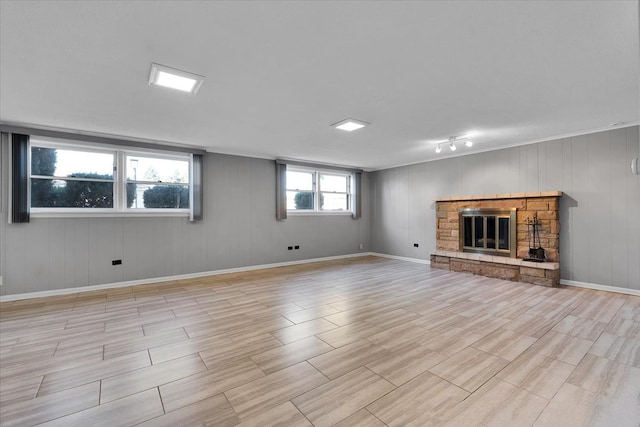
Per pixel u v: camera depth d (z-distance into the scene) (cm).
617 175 425
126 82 271
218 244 574
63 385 205
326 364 232
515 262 496
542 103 331
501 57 233
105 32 196
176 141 498
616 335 281
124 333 292
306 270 604
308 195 717
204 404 185
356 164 732
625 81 275
